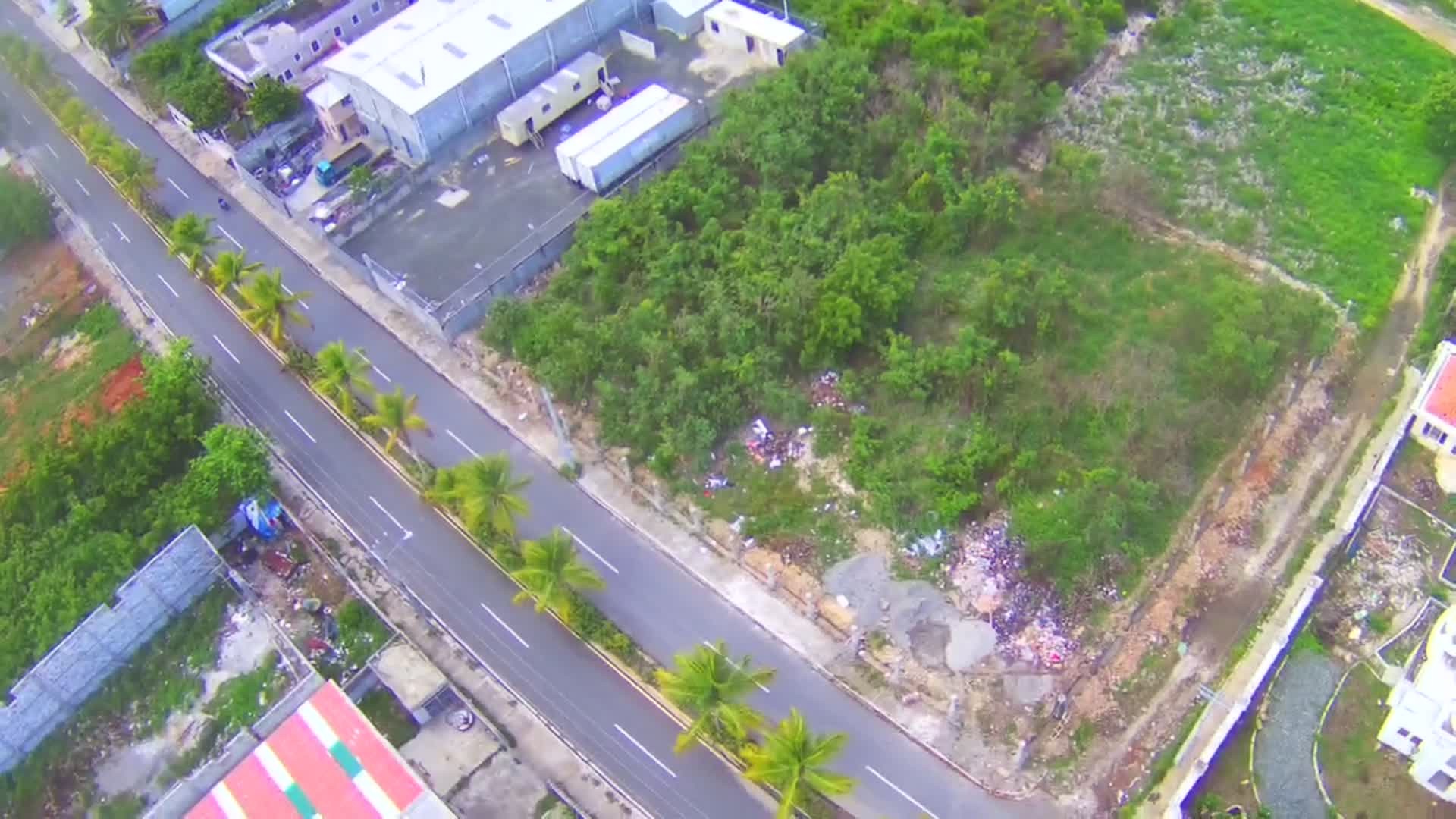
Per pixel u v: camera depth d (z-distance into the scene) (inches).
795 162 3604.8
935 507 2851.9
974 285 3294.8
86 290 4069.9
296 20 4638.3
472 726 2714.1
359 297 3759.8
